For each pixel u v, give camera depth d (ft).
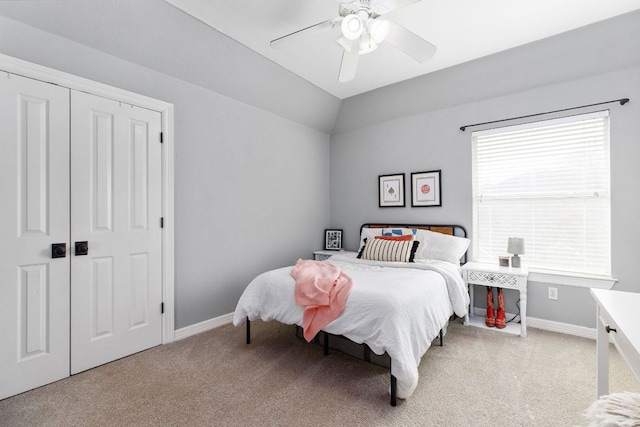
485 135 10.71
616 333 3.77
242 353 7.93
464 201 11.16
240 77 9.96
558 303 9.30
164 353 7.92
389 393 6.14
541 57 8.98
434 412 5.54
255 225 11.33
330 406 5.72
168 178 8.57
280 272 8.34
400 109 12.42
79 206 6.91
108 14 6.84
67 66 6.78
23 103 6.15
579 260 9.23
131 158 7.82
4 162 5.94
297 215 13.23
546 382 6.49
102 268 7.29
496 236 10.66
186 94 9.09
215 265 9.93
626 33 7.77
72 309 6.79
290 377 6.73
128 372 6.94
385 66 10.20
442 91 11.09
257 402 5.84
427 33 8.30
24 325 6.16
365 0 5.93
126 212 7.72
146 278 8.14
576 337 8.86
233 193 10.52
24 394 6.06
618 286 8.45
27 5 6.01
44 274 6.42
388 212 13.16
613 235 8.53
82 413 5.50
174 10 7.36
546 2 7.09
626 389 6.23
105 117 7.34
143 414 5.49
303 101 12.31
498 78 9.95
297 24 7.97
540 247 9.85
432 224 11.94
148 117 8.16
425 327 6.47
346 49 6.97
